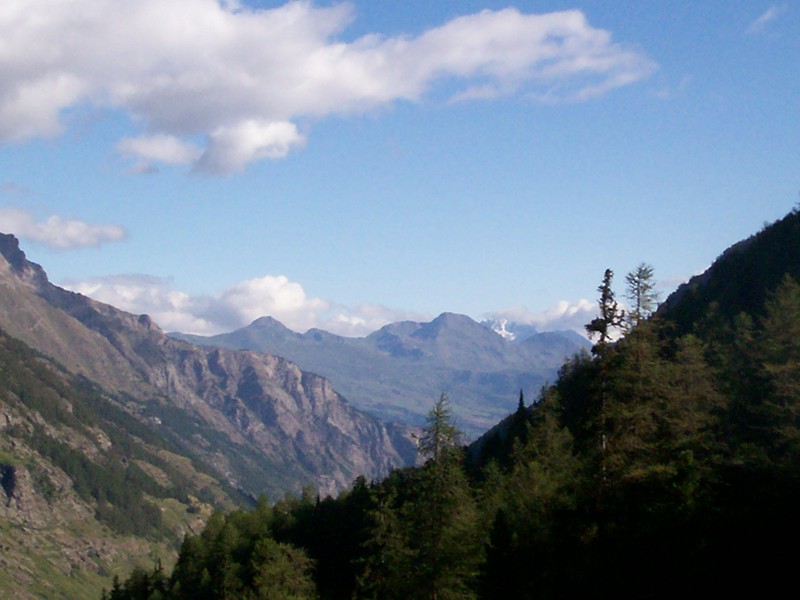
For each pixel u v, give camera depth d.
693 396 55.22
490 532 50.16
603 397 42.06
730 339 79.94
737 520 39.81
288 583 81.12
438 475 52.22
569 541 43.69
